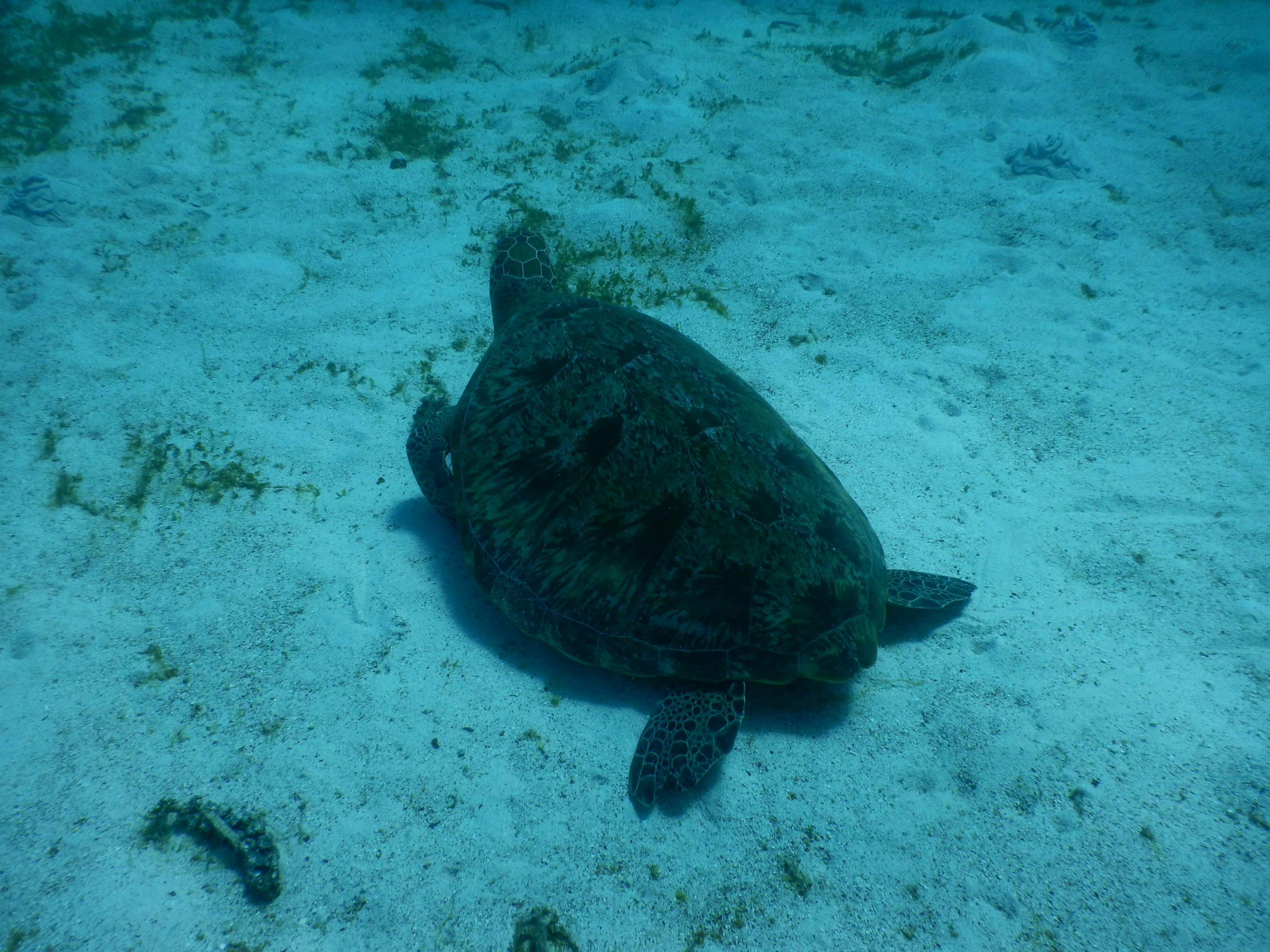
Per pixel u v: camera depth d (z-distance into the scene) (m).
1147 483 1.67
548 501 1.36
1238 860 1.17
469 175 2.53
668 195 2.42
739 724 1.28
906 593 1.43
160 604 1.49
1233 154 2.46
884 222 2.32
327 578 1.53
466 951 1.15
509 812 1.26
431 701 1.37
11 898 1.17
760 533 1.28
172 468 1.71
